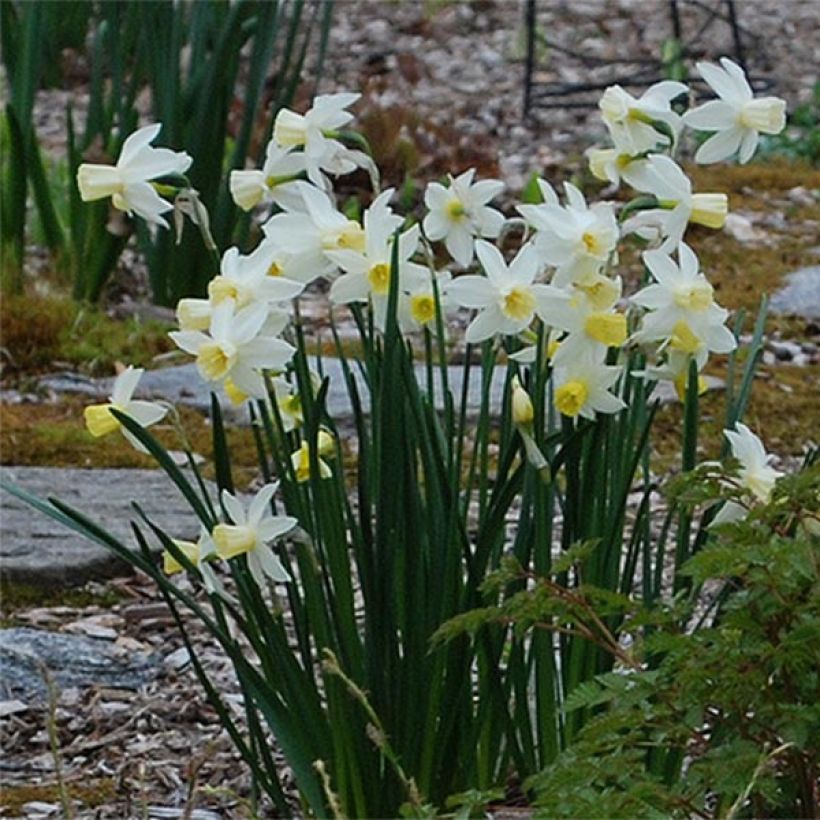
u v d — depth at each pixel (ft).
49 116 24.72
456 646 10.68
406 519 10.64
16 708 11.89
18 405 14.66
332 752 10.73
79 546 12.93
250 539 10.56
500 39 29.55
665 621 10.34
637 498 13.37
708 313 10.57
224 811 11.31
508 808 10.93
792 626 10.26
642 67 28.14
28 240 19.03
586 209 10.55
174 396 14.79
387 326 10.52
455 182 10.73
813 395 15.12
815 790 10.37
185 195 10.75
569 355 10.51
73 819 10.98
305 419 10.62
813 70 28.37
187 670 12.16
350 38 29.60
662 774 10.75
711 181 21.91
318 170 10.73
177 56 16.71
